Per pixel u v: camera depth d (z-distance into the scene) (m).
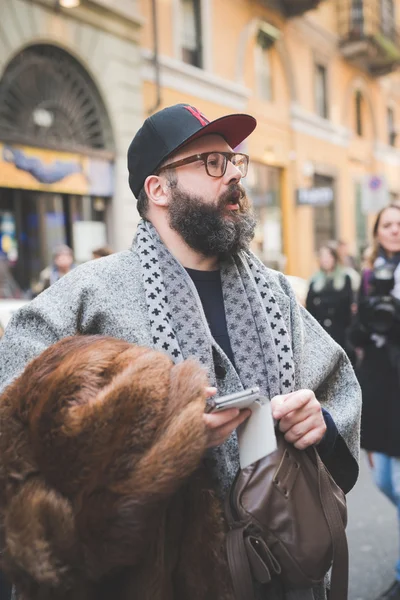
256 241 13.28
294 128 14.65
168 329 1.25
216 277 1.40
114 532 0.94
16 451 0.99
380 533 3.38
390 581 2.85
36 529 0.94
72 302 1.30
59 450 0.95
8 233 7.96
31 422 0.99
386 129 20.67
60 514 0.94
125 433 0.95
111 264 1.36
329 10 16.23
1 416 1.03
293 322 1.44
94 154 8.96
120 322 1.27
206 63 11.43
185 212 1.33
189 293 1.31
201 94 11.28
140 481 0.93
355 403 1.43
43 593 0.98
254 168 13.38
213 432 1.04
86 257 9.10
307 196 14.47
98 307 1.29
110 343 1.09
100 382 1.00
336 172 16.92
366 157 19.05
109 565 0.95
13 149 7.79
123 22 9.32
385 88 20.47
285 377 1.31
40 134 8.20
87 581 0.98
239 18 12.46
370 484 4.18
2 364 1.30
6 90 7.67
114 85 9.24
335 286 5.89
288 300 1.47
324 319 5.88
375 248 3.24
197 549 1.06
